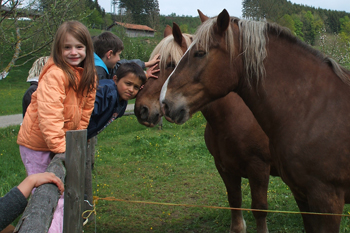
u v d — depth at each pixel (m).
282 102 1.77
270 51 1.82
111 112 2.26
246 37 1.80
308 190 1.68
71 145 1.34
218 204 3.66
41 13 6.41
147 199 3.89
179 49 2.41
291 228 3.02
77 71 1.83
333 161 1.60
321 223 1.66
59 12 6.20
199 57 1.83
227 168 2.61
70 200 1.38
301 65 1.79
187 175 4.74
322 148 1.61
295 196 1.89
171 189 4.20
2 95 17.50
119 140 7.29
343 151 1.60
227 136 2.44
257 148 2.39
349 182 1.65
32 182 1.19
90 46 1.84
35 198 1.09
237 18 1.91
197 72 1.84
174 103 1.87
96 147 6.54
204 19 2.36
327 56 1.82
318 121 1.66
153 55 2.54
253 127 2.38
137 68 2.26
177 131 8.16
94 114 2.15
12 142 6.45
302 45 1.84
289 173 1.73
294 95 1.75
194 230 3.10
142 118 2.44
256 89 1.84
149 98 2.43
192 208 3.58
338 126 1.62
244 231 2.89
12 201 1.11
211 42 1.80
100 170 5.07
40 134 1.87
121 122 9.28
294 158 1.68
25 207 1.15
